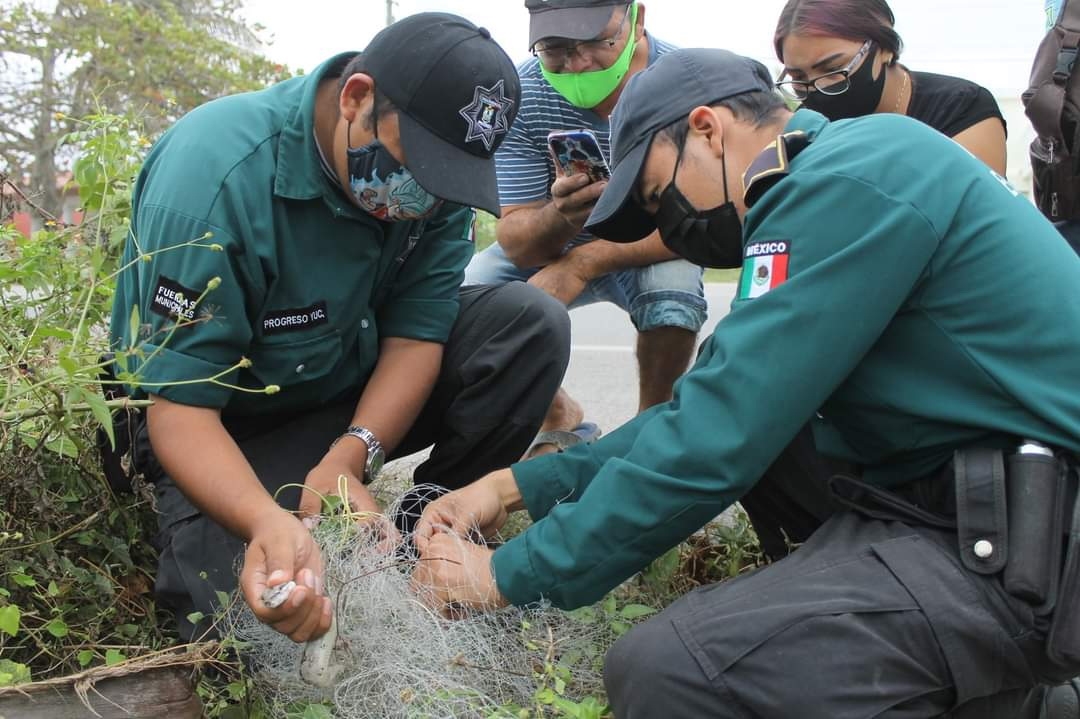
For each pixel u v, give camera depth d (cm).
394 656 181
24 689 161
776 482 220
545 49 304
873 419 176
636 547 176
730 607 164
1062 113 287
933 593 159
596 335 761
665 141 194
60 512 213
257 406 227
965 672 157
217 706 179
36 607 203
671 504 172
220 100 214
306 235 213
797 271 169
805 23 283
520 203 329
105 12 1656
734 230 195
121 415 220
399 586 189
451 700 174
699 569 252
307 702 183
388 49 196
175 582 204
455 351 249
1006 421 165
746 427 168
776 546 233
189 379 198
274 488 222
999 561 159
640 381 346
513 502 209
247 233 202
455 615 190
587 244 326
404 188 202
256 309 211
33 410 193
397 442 237
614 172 202
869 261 165
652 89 196
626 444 209
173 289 198
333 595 183
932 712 160
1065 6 292
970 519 162
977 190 171
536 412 248
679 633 163
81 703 164
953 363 168
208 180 201
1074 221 297
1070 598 156
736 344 170
